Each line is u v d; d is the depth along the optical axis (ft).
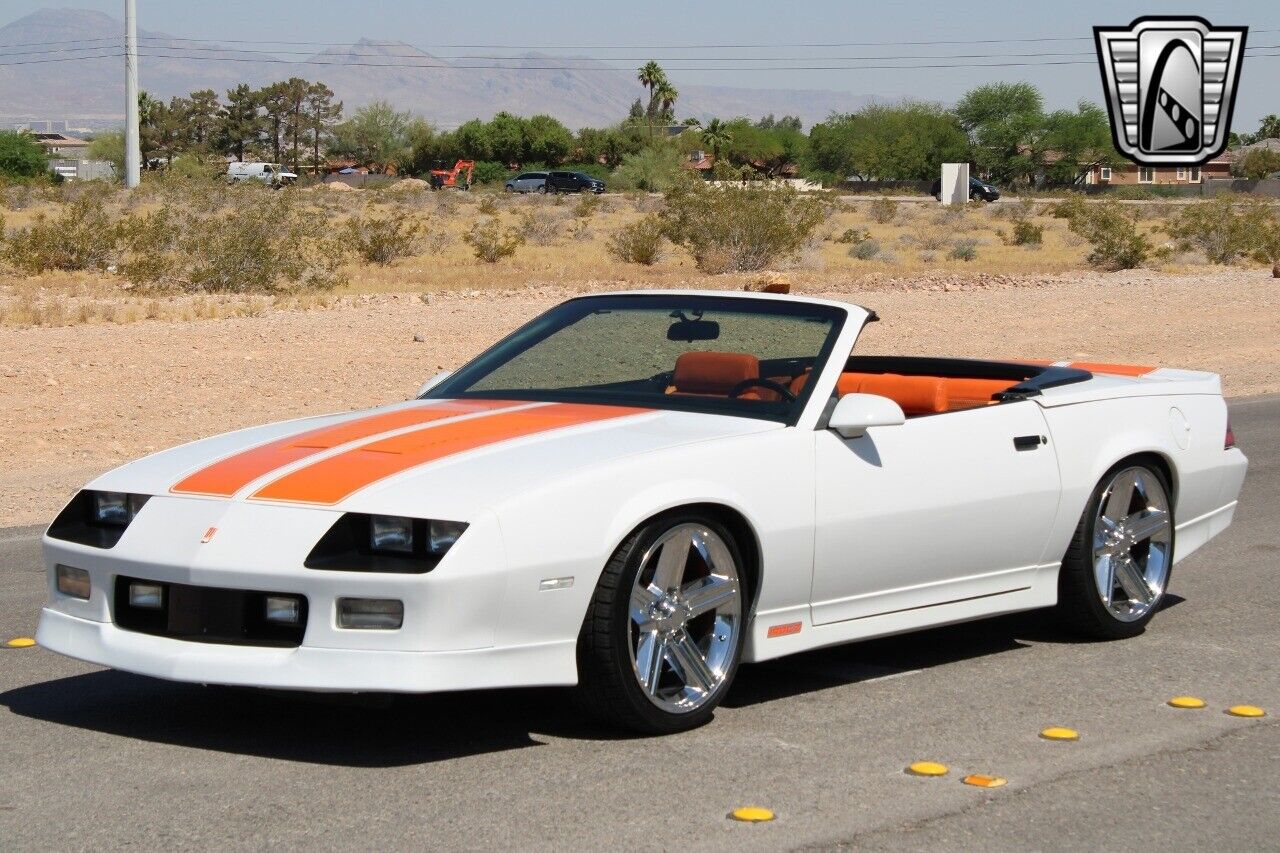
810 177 389.60
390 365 56.08
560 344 19.30
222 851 12.26
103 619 15.03
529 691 17.28
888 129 413.80
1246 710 16.75
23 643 19.61
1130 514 20.71
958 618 18.61
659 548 15.37
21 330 62.44
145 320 68.54
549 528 14.29
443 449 15.51
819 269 111.75
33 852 12.25
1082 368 22.39
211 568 14.14
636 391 17.84
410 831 12.71
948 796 13.79
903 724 16.17
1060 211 203.31
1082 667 18.83
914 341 66.23
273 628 14.19
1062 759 14.98
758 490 16.03
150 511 15.03
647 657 15.37
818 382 17.31
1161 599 21.06
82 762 14.60
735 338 18.34
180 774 14.24
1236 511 30.86
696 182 113.70
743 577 16.19
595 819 13.03
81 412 44.24
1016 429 18.86
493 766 14.51
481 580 13.84
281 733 15.60
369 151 445.37
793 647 16.81
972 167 411.13
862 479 17.04
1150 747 15.42
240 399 47.39
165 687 17.51
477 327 68.33
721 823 12.96
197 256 86.94
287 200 92.17
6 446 38.60
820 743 15.42
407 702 16.83
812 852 12.32
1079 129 408.46
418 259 119.75
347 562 13.93
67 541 15.43
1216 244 130.82
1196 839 12.83
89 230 96.17
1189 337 70.44
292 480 14.92
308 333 64.90
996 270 117.50
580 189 287.07
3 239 96.63
